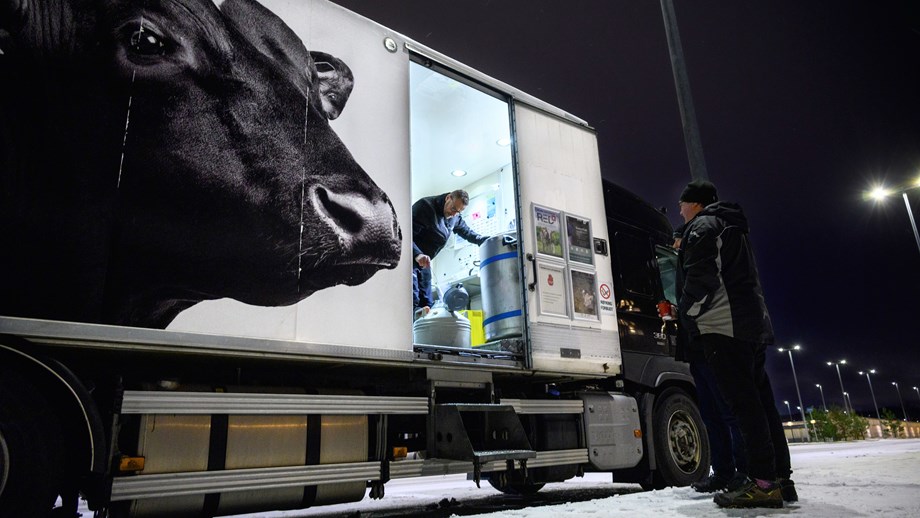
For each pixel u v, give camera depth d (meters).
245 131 3.36
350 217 3.70
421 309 5.34
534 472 4.67
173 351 2.97
